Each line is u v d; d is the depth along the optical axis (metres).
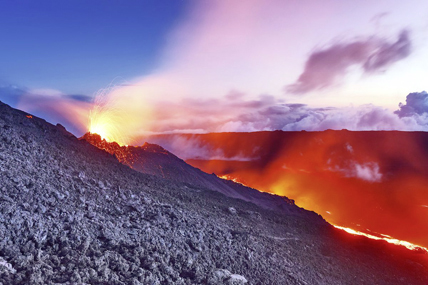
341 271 24.48
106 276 13.01
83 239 15.12
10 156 20.27
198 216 24.75
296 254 24.69
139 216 20.33
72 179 21.78
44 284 11.77
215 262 18.31
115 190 23.45
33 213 15.53
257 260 20.56
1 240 13.21
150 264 14.73
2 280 11.29
